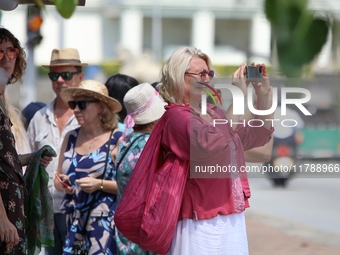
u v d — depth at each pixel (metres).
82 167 8.27
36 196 6.91
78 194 8.16
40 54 59.34
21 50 7.05
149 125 7.47
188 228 5.65
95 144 8.45
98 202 8.02
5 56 6.54
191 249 5.62
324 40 2.23
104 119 8.53
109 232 7.97
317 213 16.61
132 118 7.69
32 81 22.00
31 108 10.77
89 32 70.69
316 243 13.03
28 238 6.93
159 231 5.55
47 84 46.53
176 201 5.57
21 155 7.09
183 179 5.61
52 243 7.12
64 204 8.38
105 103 8.50
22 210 5.98
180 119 5.51
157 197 5.61
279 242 13.05
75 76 10.32
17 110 8.50
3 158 5.82
